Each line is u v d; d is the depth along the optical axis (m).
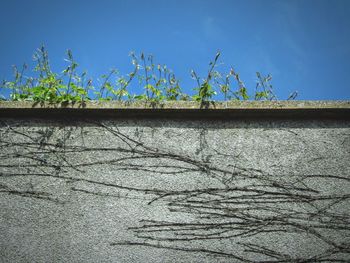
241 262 2.96
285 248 2.99
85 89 3.62
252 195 3.13
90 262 2.95
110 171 3.20
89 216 3.08
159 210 3.09
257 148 3.26
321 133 3.30
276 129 3.31
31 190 3.15
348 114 3.31
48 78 3.55
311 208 3.10
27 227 3.05
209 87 3.48
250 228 3.05
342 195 3.12
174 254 2.98
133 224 3.06
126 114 3.36
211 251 2.99
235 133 3.30
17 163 3.23
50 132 3.32
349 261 2.96
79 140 3.29
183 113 3.34
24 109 3.32
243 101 3.31
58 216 3.08
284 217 3.08
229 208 3.10
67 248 2.99
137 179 3.18
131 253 2.98
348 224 3.05
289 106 3.28
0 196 3.14
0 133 3.31
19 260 2.96
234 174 3.18
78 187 3.16
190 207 3.10
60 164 3.23
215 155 3.24
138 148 3.27
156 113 3.35
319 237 3.02
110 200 3.12
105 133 3.32
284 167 3.20
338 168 3.20
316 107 3.27
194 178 3.18
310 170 3.19
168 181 3.17
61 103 3.33
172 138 3.29
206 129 3.32
